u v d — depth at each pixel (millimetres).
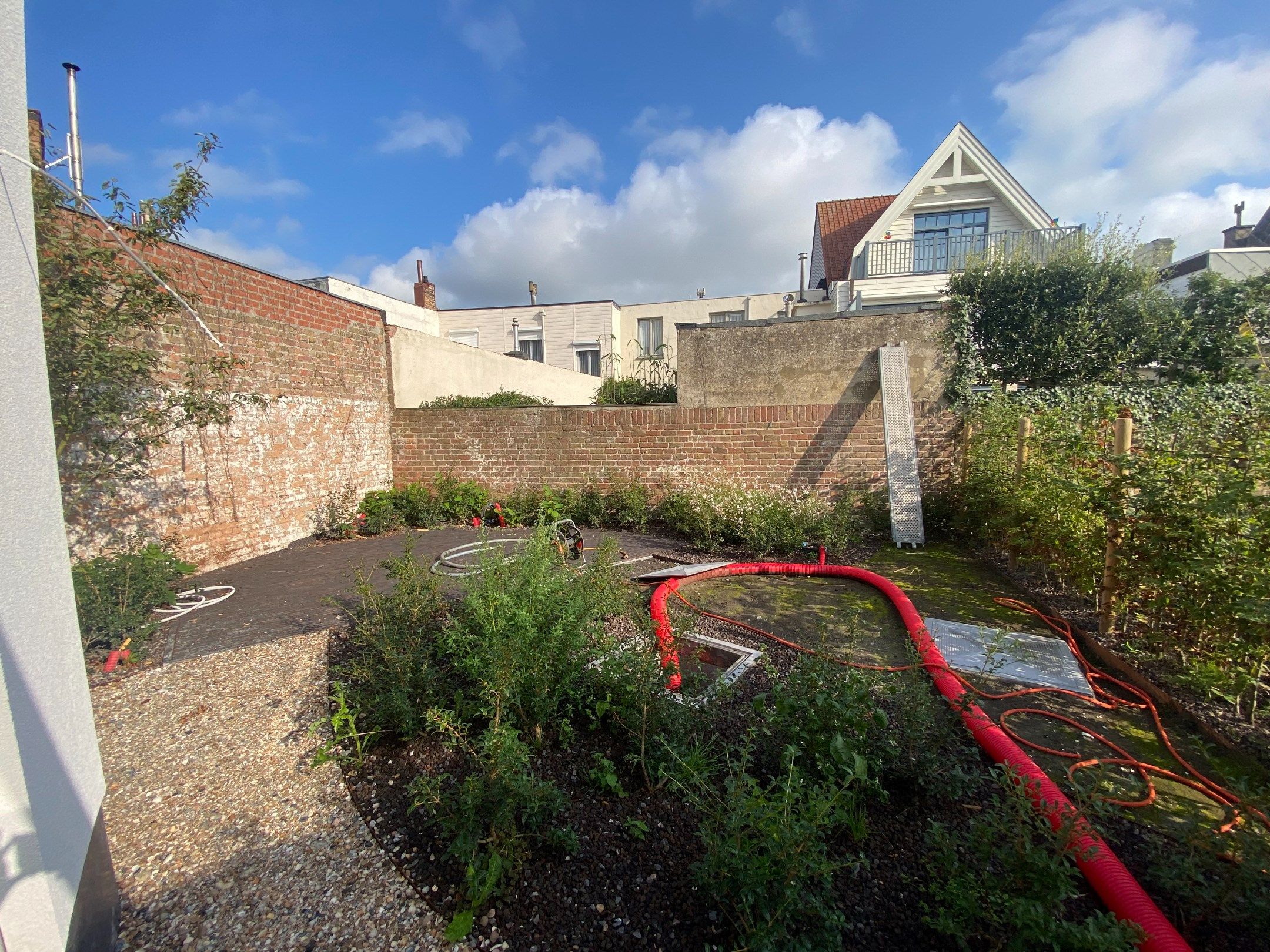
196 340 5461
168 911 1729
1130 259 8703
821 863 1502
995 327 9133
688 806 2049
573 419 8188
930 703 2404
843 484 7391
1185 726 2660
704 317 21828
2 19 1368
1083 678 3117
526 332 22000
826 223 16969
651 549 6430
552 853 1866
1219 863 1605
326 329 7402
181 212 4371
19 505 1337
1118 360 8547
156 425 4699
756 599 4590
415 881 1813
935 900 1627
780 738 2277
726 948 1519
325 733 2668
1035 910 1290
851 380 7395
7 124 1378
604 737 2477
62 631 1477
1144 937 1315
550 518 7188
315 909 1724
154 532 5059
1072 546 3953
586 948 1561
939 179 13898
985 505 5684
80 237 3852
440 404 10234
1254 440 2820
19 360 1376
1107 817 2016
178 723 2775
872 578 4930
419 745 2484
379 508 7824
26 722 1286
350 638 3701
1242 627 2656
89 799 1524
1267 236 14938
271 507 6457
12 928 1239
